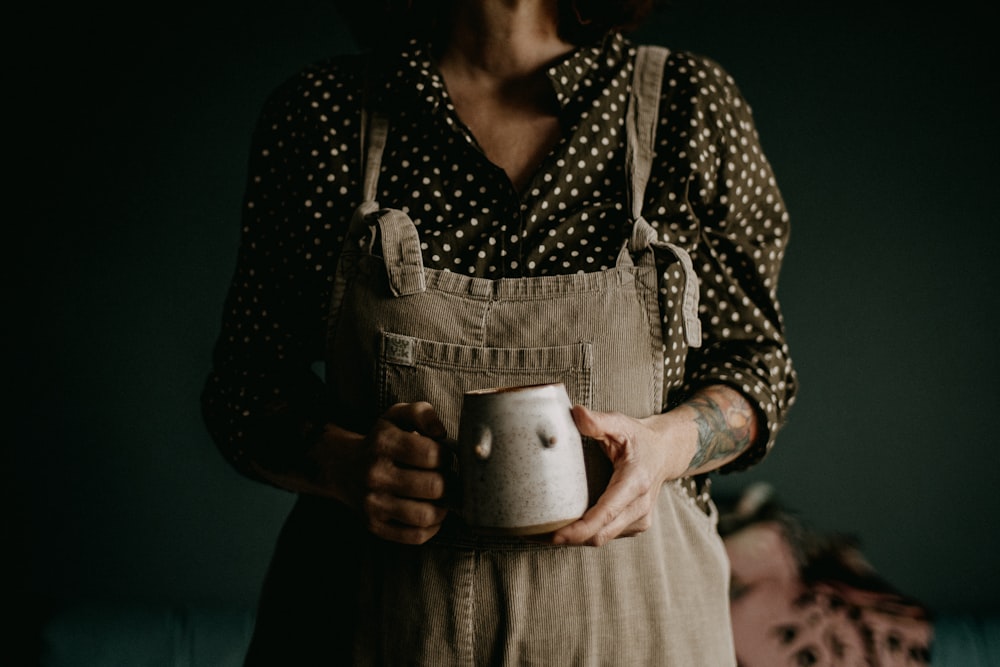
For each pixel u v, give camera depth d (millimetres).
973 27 2387
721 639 884
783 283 2426
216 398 947
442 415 817
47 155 2490
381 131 932
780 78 2439
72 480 2486
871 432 2398
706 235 937
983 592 2361
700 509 916
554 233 858
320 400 909
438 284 832
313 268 920
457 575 810
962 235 2389
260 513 2504
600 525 692
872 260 2408
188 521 2498
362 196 918
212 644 2076
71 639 2070
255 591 2496
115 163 2500
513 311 822
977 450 2377
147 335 2500
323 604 892
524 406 683
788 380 959
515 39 932
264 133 987
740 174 936
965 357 2385
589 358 807
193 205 2510
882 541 2385
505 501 676
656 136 922
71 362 2492
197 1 2521
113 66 2510
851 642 1845
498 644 810
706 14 2463
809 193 2424
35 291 2486
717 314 938
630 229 862
